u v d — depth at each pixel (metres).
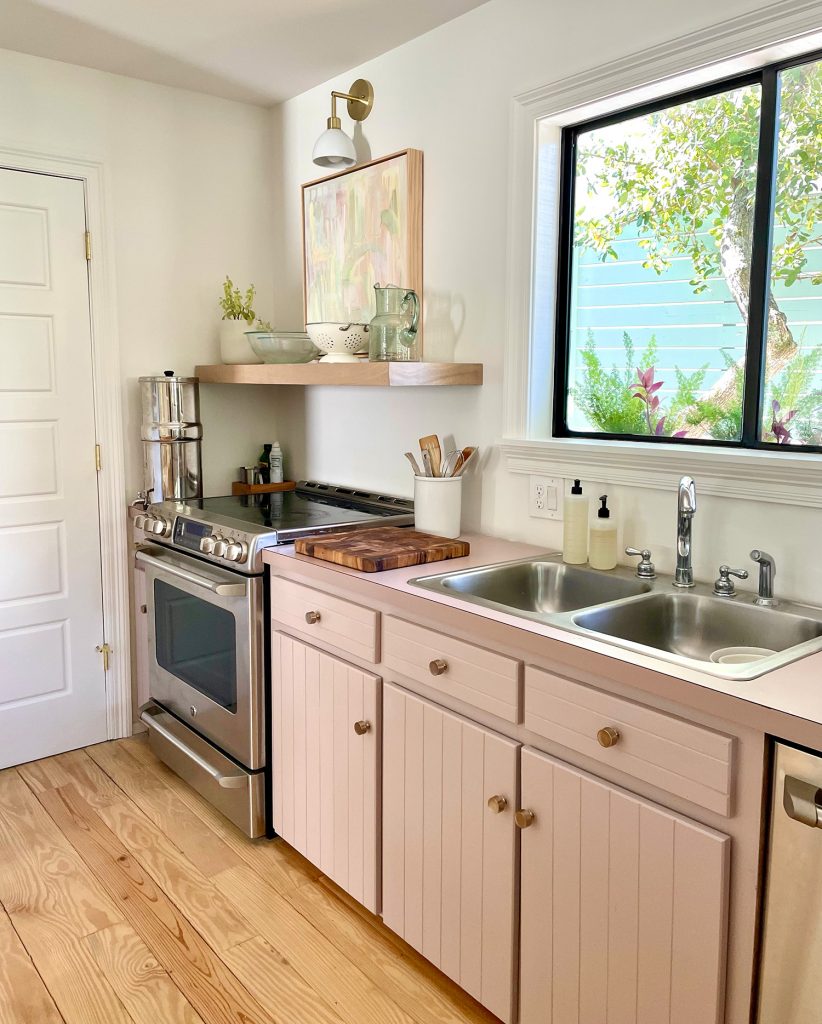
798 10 1.71
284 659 2.37
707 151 2.13
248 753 2.49
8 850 2.49
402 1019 1.86
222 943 2.10
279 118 3.35
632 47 2.03
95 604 3.17
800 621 1.72
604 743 1.47
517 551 2.34
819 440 1.93
